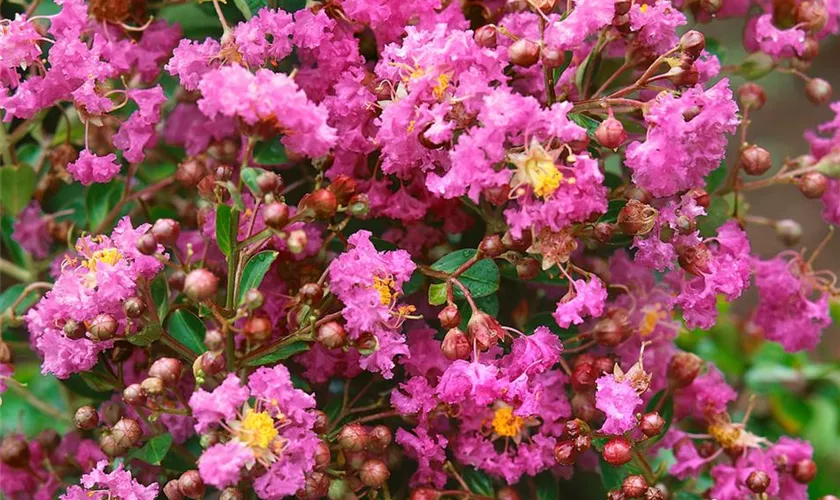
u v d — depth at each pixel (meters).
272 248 0.42
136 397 0.40
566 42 0.40
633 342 0.45
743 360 0.59
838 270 0.99
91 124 0.46
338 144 0.42
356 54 0.43
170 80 0.50
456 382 0.40
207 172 0.45
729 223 0.43
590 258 0.46
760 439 0.46
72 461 0.47
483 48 0.40
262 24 0.42
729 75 0.53
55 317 0.40
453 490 0.43
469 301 0.40
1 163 0.51
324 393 0.45
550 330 0.44
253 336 0.38
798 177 0.47
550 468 0.45
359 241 0.40
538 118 0.38
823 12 0.47
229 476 0.37
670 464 0.50
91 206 0.47
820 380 0.59
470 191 0.38
